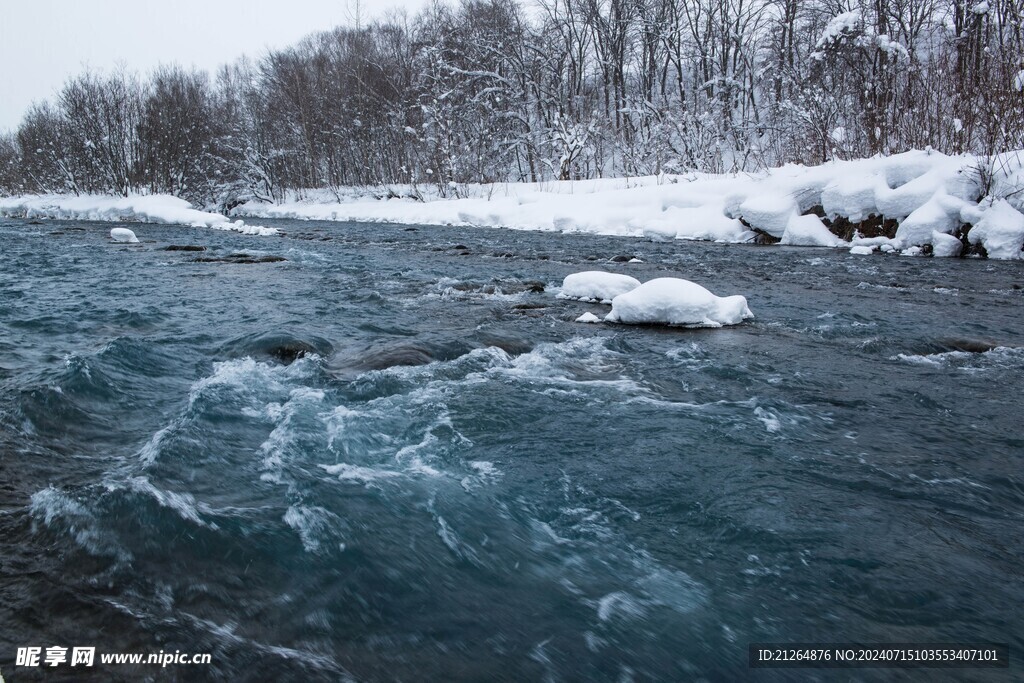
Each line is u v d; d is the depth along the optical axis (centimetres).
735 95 3084
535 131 3275
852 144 1856
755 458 397
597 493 356
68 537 296
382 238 1800
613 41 3512
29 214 3222
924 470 382
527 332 687
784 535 316
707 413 468
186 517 315
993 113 1388
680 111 2672
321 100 3597
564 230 1959
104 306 822
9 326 710
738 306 735
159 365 571
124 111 3312
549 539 313
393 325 725
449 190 2894
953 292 920
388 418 455
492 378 541
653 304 718
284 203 3425
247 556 290
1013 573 289
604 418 459
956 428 441
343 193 3366
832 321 745
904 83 1906
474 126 3075
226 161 3394
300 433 423
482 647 243
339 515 325
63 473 363
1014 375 549
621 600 271
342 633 248
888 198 1429
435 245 1590
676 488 361
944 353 616
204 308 818
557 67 3459
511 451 407
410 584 277
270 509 329
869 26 2378
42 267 1187
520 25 3466
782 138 2292
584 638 249
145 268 1177
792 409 475
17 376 525
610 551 304
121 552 287
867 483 366
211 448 396
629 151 2808
